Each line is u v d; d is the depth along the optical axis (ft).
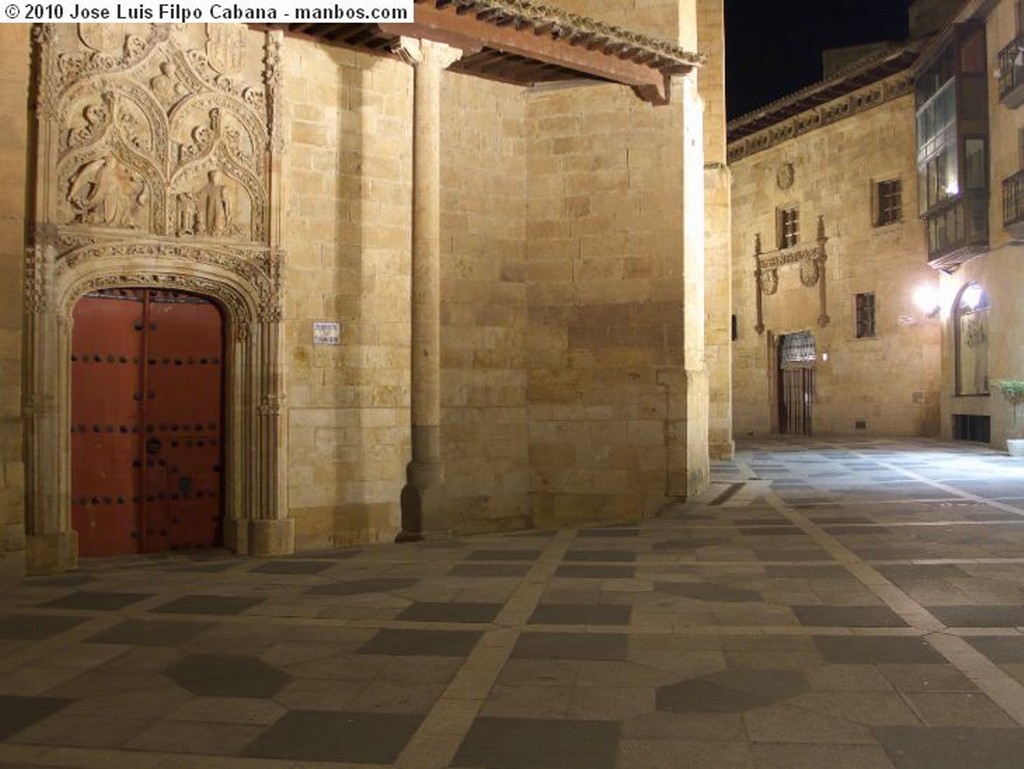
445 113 44.06
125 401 35.96
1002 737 14.30
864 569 27.22
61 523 31.83
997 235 71.56
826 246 99.09
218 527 37.47
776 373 107.86
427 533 37.83
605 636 20.66
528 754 14.07
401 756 14.07
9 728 15.42
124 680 18.07
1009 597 23.34
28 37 30.76
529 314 46.24
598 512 44.98
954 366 83.25
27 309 31.50
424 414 38.63
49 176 32.01
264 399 36.55
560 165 46.03
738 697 16.38
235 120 36.35
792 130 103.24
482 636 20.90
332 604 24.67
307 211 38.73
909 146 89.97
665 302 44.60
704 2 69.77
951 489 46.42
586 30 40.11
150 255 34.35
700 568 28.35
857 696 16.25
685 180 44.73
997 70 71.05
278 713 16.03
